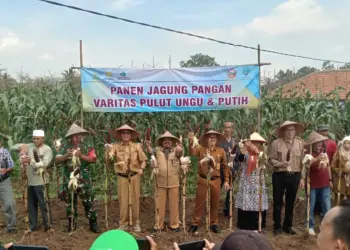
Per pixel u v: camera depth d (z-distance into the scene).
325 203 6.55
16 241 6.07
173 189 6.50
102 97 7.52
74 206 6.52
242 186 6.50
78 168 6.13
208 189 6.21
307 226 6.41
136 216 6.54
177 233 6.47
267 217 7.56
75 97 9.98
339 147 6.73
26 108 9.67
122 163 6.39
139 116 9.58
